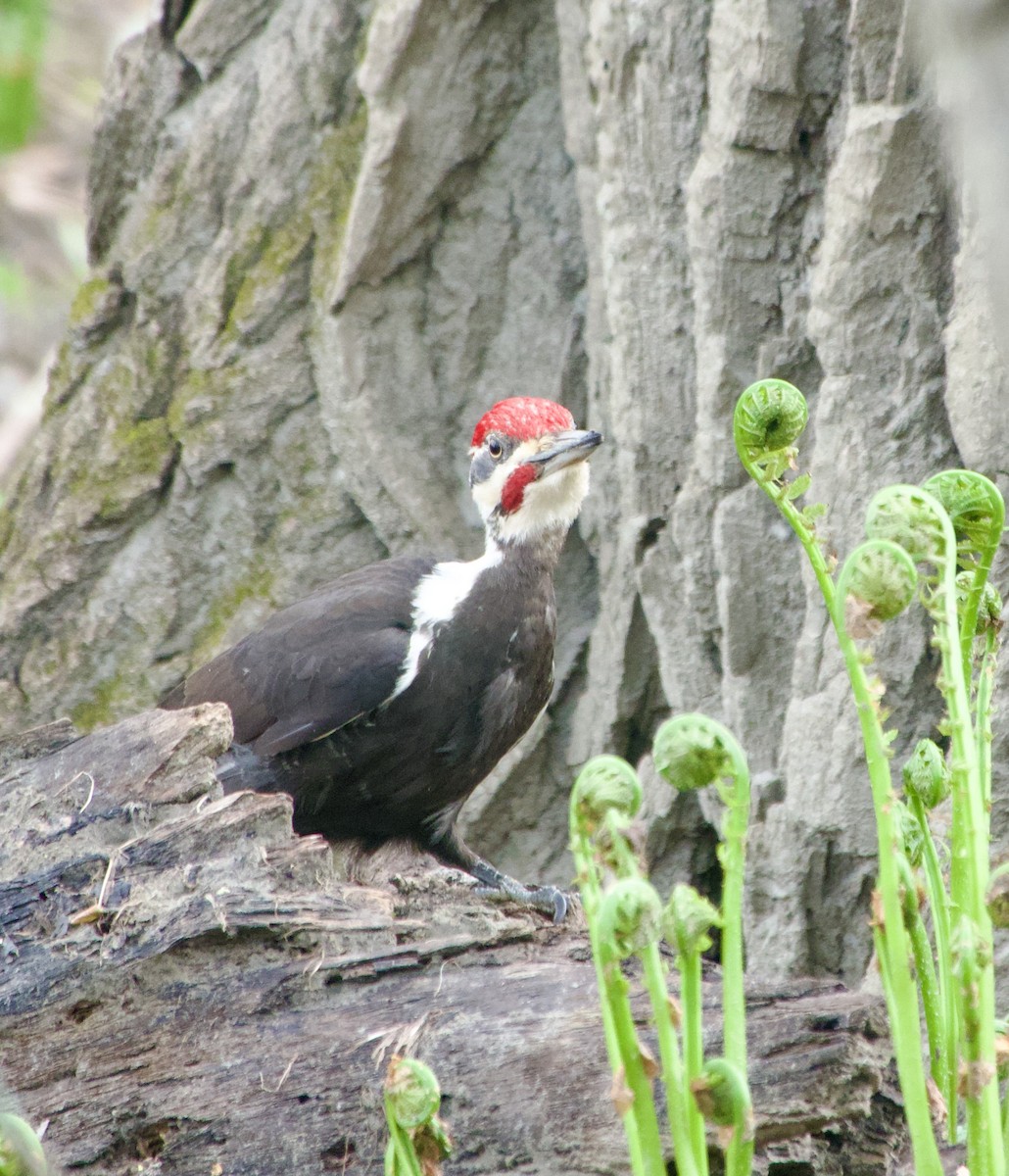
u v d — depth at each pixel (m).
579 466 9.88
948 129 4.68
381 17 11.00
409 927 7.17
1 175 19.27
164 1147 6.55
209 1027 6.79
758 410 4.86
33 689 12.38
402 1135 4.75
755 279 9.63
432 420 11.68
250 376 11.75
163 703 10.69
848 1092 6.12
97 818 7.52
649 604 10.53
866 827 9.19
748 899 9.81
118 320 12.53
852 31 8.60
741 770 4.50
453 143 11.31
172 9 12.34
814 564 4.93
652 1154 4.46
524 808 11.59
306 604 10.11
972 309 8.38
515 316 11.60
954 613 4.77
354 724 9.52
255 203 11.89
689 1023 4.42
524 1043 6.50
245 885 7.12
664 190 10.07
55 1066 6.75
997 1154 4.62
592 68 10.41
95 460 12.27
